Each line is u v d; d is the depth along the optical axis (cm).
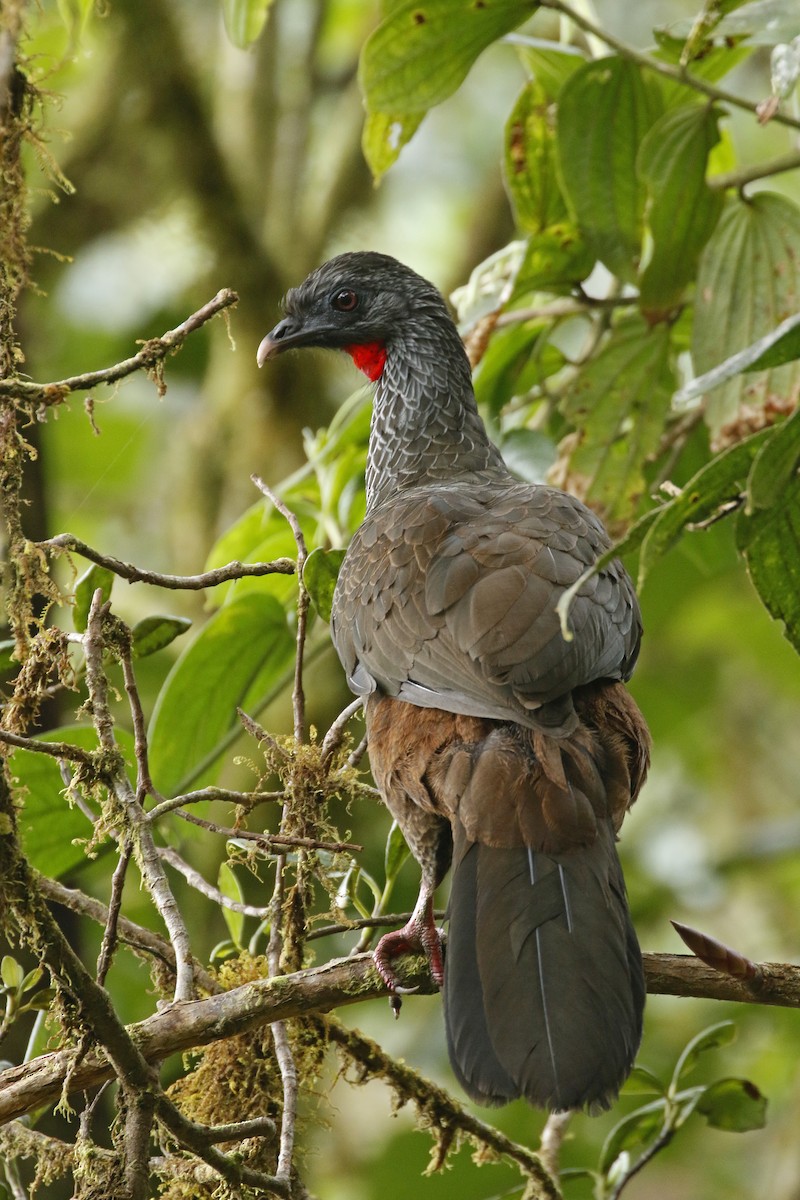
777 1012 1421
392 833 849
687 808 1702
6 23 650
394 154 1102
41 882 677
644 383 1102
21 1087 655
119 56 1507
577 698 797
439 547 838
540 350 1164
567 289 1141
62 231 1559
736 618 1694
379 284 1092
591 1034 652
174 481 1648
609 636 802
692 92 1095
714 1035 852
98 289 1764
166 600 1634
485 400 1201
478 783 729
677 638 1700
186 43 1543
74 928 974
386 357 1092
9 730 699
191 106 1524
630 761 791
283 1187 664
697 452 1225
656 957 729
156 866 690
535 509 858
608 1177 867
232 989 729
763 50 1634
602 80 1045
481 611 781
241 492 1574
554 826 707
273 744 752
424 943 767
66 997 641
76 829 909
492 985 668
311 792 755
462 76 1057
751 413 1003
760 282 1027
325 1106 805
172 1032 677
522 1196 867
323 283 1101
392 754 793
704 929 1642
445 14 1023
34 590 682
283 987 700
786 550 787
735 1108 850
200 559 1598
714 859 1500
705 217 1045
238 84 1677
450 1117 796
